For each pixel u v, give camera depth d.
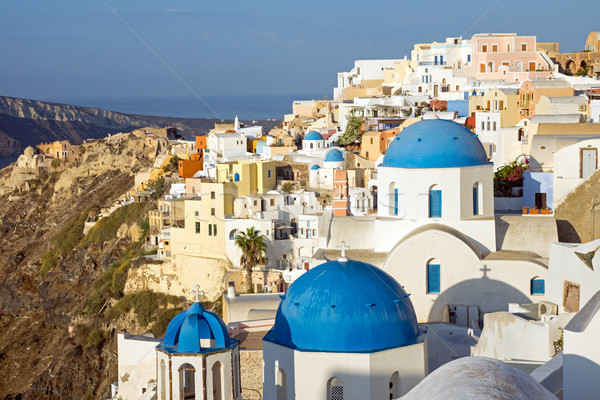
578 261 37.75
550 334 34.75
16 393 115.56
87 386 104.56
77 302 128.25
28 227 180.88
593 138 53.81
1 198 197.88
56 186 186.50
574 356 27.77
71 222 150.12
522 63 125.38
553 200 54.41
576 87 102.75
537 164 59.66
